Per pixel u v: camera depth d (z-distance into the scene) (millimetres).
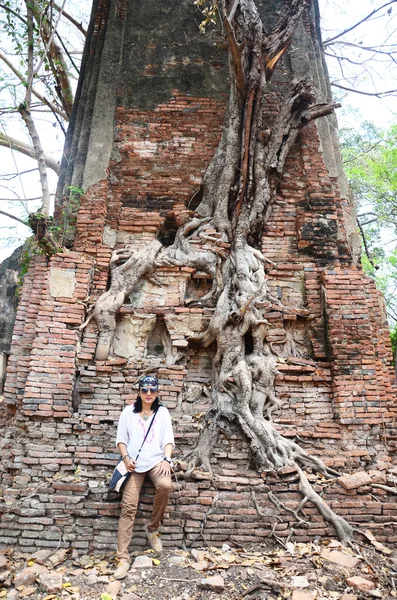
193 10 10867
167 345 8062
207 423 6965
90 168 9148
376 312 8578
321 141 9797
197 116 9875
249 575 4926
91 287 8180
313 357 8008
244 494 6000
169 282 8344
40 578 4828
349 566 5121
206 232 8688
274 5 11062
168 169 9453
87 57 10859
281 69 10438
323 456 6988
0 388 8078
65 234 8703
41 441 6871
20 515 5789
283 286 8594
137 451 5504
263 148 9188
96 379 7473
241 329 7719
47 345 7441
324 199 9094
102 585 4793
